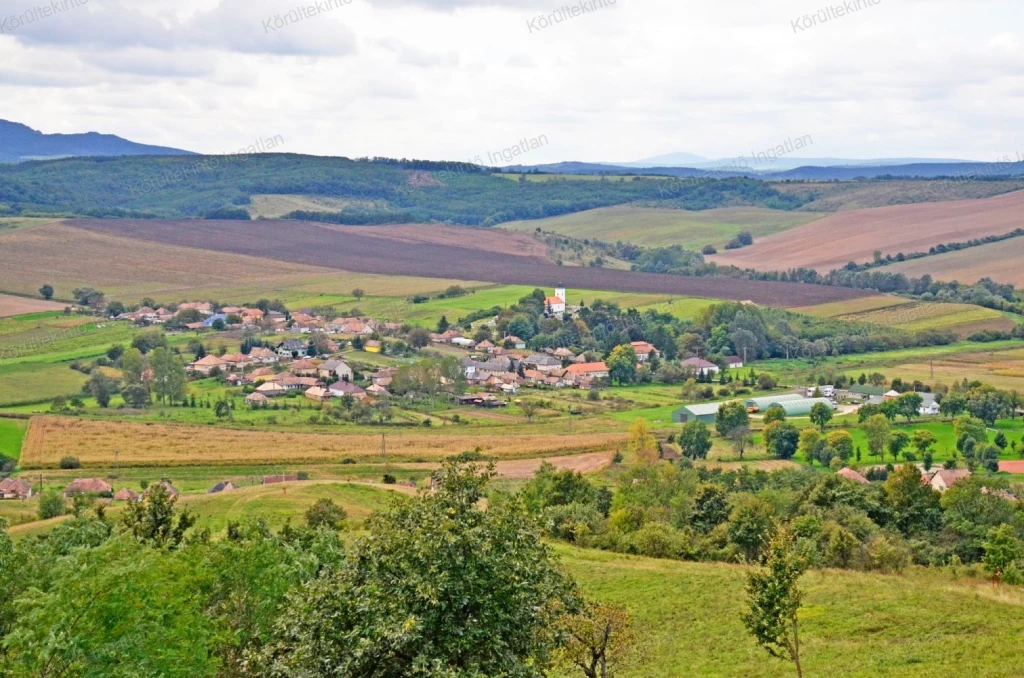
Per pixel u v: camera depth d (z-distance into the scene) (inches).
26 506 4323.3
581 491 4232.3
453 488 1366.9
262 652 1364.4
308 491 4069.9
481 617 1252.5
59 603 1374.3
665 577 2615.7
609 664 1676.9
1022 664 1662.2
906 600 2106.3
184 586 1736.0
